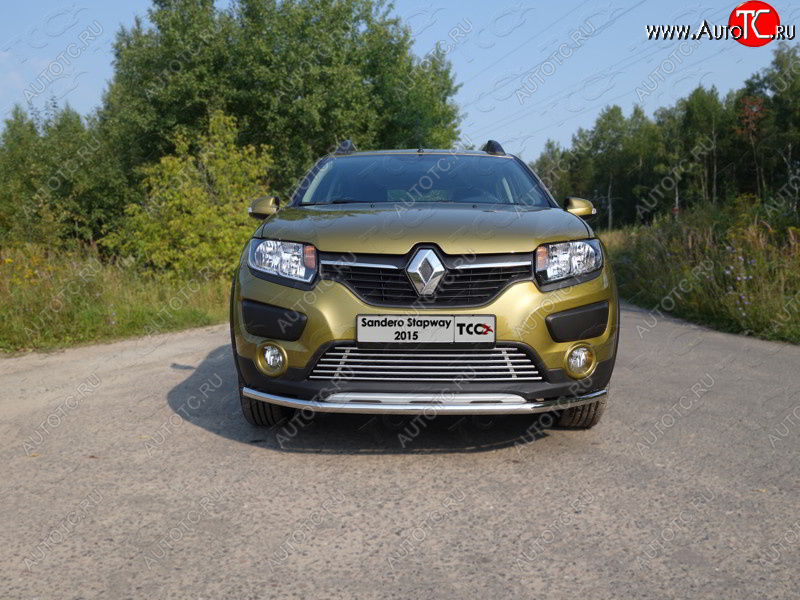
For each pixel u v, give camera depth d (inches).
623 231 652.7
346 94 1039.6
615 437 145.6
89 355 266.1
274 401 134.0
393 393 128.6
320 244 132.3
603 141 2940.5
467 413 128.8
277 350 132.4
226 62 1018.1
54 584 85.2
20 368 240.8
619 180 2893.7
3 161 1010.7
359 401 129.1
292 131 1050.1
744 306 311.6
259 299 134.4
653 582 85.0
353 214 144.7
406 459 132.3
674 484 118.4
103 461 132.3
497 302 128.3
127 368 232.2
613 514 106.0
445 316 127.4
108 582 85.7
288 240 136.0
